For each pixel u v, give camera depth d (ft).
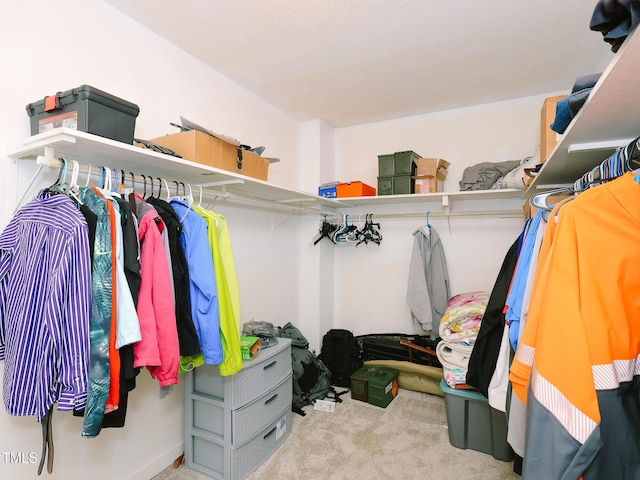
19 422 4.34
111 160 4.77
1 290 3.91
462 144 9.79
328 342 10.01
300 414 8.02
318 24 6.03
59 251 3.43
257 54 7.00
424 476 5.90
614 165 3.23
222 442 5.80
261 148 7.20
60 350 3.37
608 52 6.83
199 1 5.42
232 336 5.19
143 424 5.88
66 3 4.93
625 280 2.42
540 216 4.19
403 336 10.29
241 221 8.30
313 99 9.21
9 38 4.34
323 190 10.31
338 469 6.09
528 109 9.02
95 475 5.16
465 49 6.81
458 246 9.84
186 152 5.39
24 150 4.11
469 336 6.86
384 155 9.68
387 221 10.79
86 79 5.18
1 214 4.30
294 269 10.57
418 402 8.74
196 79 7.14
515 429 3.47
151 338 4.04
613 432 2.28
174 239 4.75
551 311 2.49
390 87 8.49
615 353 2.36
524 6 5.53
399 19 5.88
